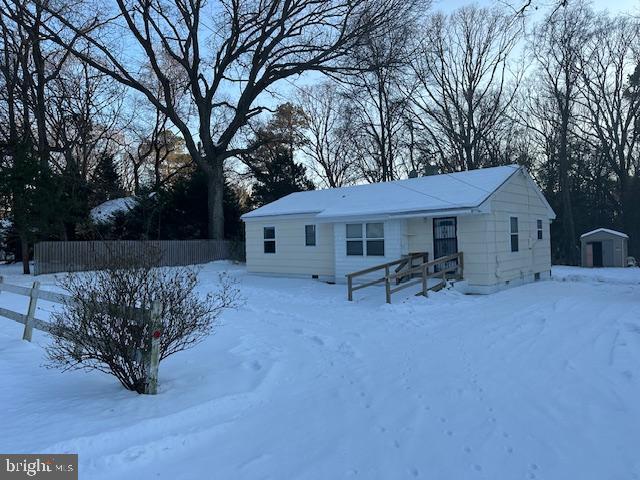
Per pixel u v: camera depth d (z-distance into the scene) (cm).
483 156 3859
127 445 420
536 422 470
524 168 1684
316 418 494
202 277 2131
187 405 507
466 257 1469
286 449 420
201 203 3325
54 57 3027
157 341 548
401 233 1582
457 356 729
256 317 1104
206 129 3072
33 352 757
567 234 3350
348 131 4034
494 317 1037
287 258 2012
